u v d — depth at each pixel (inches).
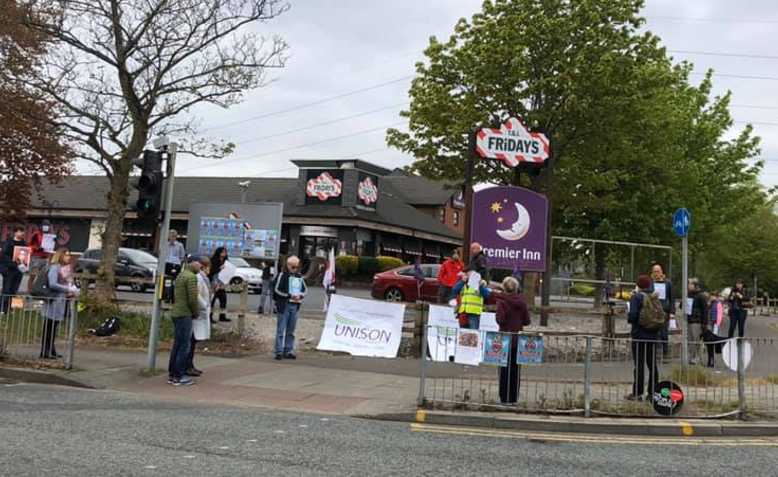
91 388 406.6
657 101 910.4
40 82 628.4
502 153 644.7
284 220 1470.2
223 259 626.8
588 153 848.3
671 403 361.4
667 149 967.0
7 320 463.2
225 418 330.3
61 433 279.9
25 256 674.8
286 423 324.5
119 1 605.3
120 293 983.6
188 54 621.3
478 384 432.5
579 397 380.8
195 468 235.9
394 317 547.2
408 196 2034.9
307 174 1529.3
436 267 892.0
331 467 245.4
